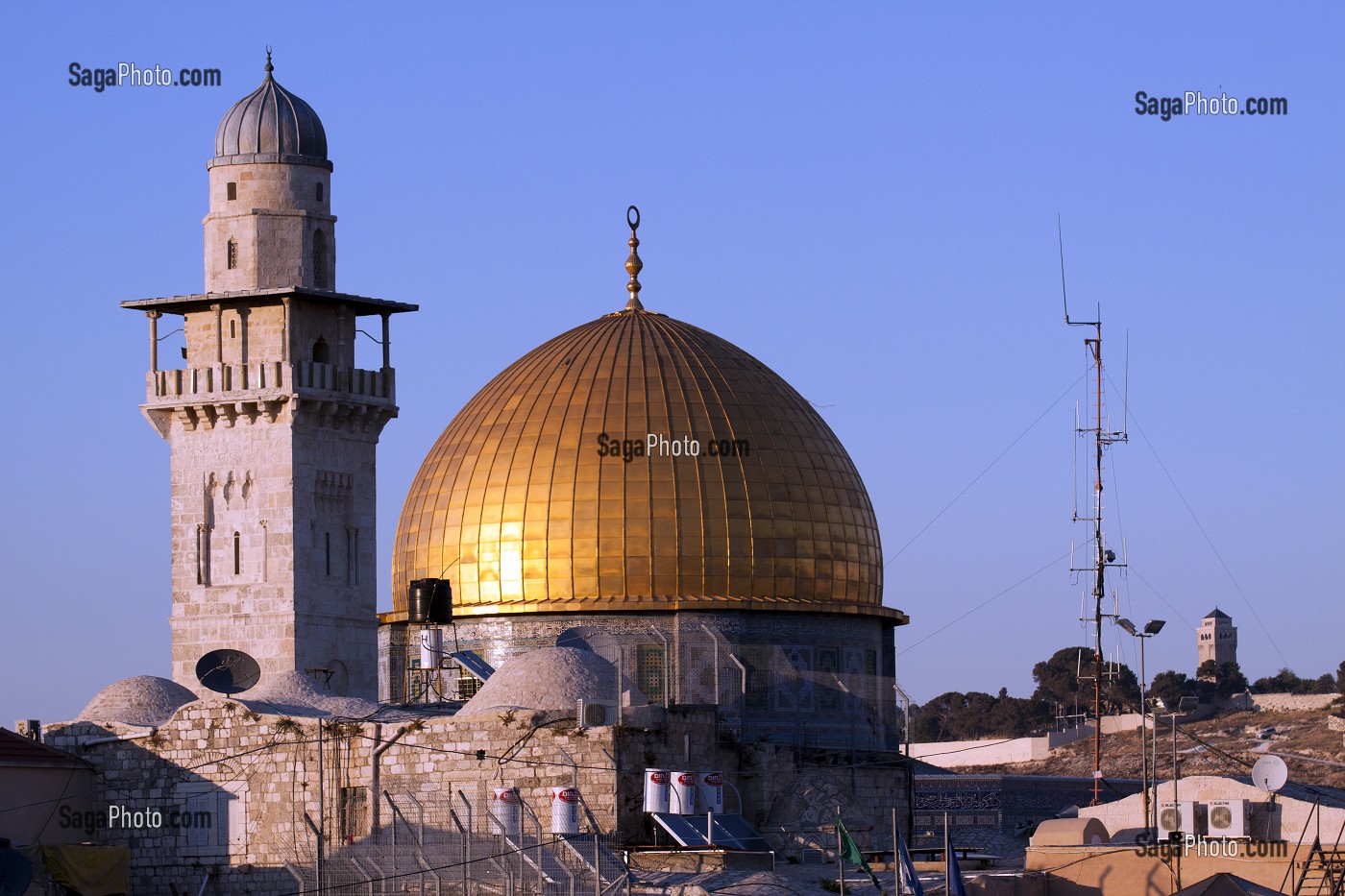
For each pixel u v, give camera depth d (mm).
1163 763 184625
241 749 99438
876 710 120438
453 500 118938
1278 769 93688
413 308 117938
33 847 96312
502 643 116438
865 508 121938
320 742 98125
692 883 90000
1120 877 89812
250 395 113625
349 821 97312
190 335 116562
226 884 98438
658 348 121125
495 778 96125
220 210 115875
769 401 120062
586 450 116875
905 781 117312
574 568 115438
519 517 116625
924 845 115938
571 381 119938
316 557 114750
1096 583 113312
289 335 114312
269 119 116312
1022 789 148000
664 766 100000
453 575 117938
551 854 91062
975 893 89250
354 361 117062
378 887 93938
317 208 116750
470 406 123688
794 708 116438
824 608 117688
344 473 116438
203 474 115188
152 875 99688
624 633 114938
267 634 113188
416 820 95250
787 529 116875
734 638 115375
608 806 96000
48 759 99875
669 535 115375
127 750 101062
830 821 108750
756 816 109000
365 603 116625
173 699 105625
